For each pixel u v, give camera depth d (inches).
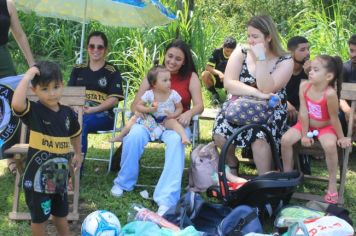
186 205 157.3
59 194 142.6
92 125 204.8
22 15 399.2
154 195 179.2
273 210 168.1
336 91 188.7
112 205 180.9
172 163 179.0
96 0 229.8
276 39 187.3
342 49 335.9
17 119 164.4
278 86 187.0
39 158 137.6
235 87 189.6
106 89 208.5
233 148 195.2
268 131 178.4
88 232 142.9
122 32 367.9
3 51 186.9
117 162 213.9
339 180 207.6
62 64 378.6
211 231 155.3
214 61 318.7
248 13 466.0
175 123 185.6
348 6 414.6
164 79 185.8
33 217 139.5
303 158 210.2
